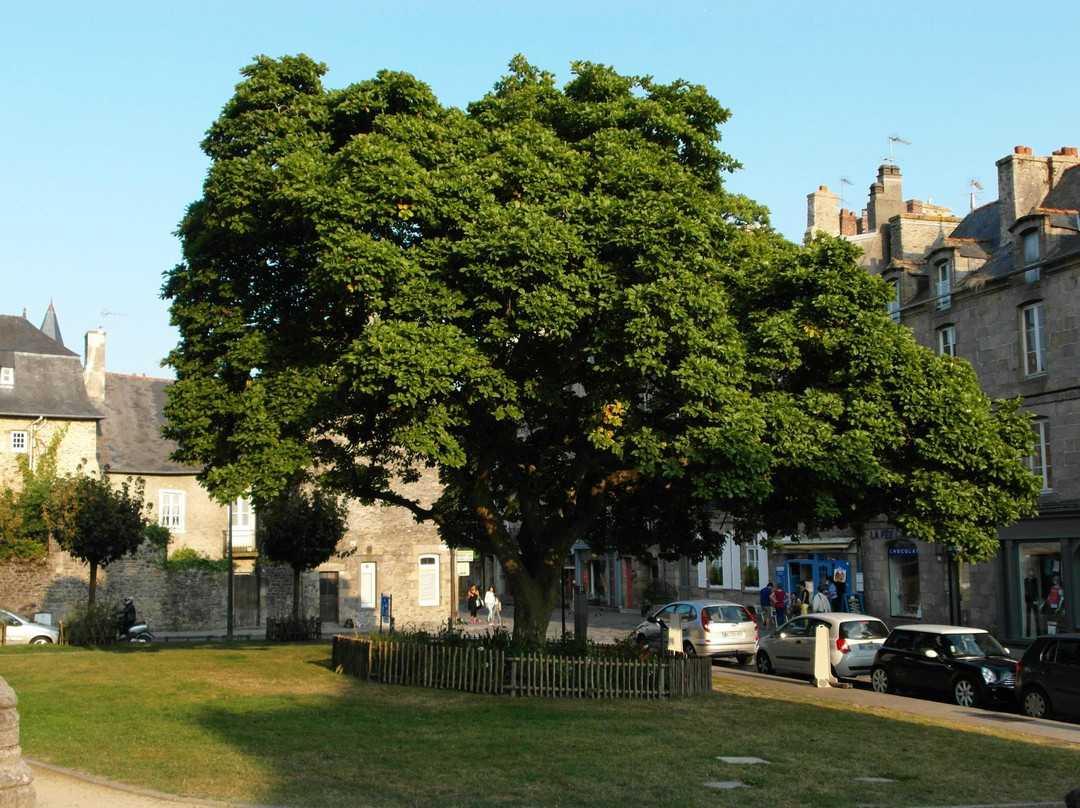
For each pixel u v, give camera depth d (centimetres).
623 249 1573
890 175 4188
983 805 960
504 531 1931
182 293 1931
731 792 982
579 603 2006
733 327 1628
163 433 1925
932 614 3206
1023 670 1712
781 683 2138
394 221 1614
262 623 3978
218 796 934
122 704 1492
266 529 3225
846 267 1711
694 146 1842
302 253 1758
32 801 818
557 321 1492
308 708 1462
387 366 1468
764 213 2012
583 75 1917
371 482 2044
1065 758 1224
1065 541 2733
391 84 1800
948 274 3222
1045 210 2847
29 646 2698
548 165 1675
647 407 1700
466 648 1698
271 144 1784
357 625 3966
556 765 1083
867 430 1639
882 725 1466
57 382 3812
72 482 3312
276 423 1714
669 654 1783
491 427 1788
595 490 1909
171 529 3959
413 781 1002
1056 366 2789
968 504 1652
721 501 1788
